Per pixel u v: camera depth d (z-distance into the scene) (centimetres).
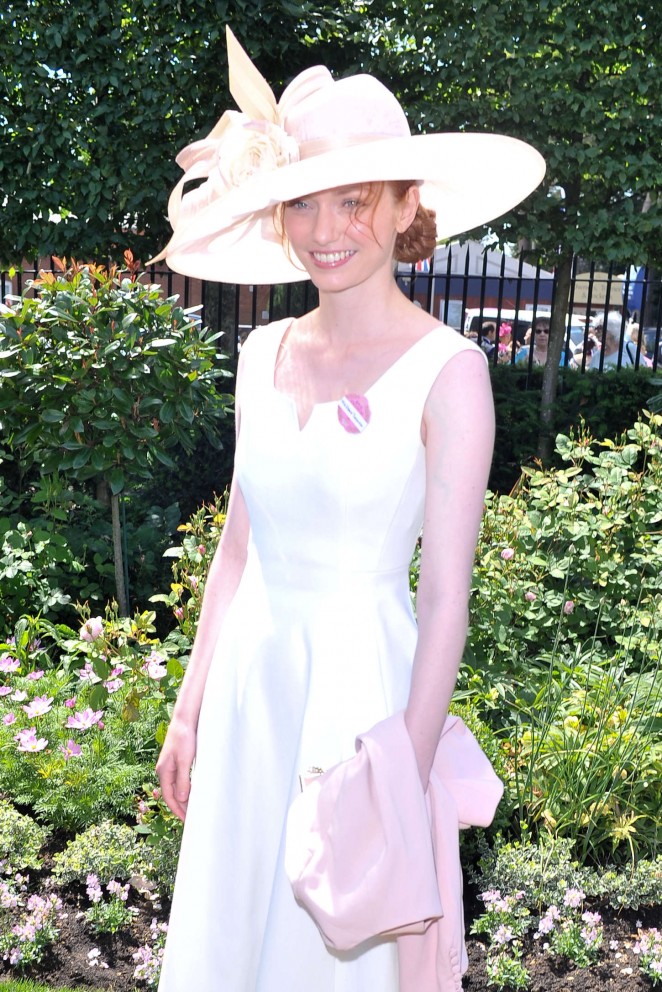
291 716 149
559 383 777
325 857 129
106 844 285
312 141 144
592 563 414
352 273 142
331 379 146
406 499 142
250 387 155
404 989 140
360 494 141
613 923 273
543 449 733
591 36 659
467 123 691
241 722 154
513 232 702
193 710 167
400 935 137
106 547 489
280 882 145
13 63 654
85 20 643
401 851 126
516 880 275
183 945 155
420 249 164
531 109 670
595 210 705
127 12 660
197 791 158
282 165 146
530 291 1516
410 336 142
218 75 670
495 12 647
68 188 688
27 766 314
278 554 151
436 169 151
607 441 464
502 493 716
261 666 152
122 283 448
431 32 681
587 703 339
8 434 448
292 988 144
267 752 151
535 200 693
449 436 134
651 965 250
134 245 713
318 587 148
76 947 257
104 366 412
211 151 158
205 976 153
